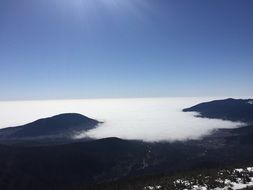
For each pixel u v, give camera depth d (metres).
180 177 50.28
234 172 48.19
